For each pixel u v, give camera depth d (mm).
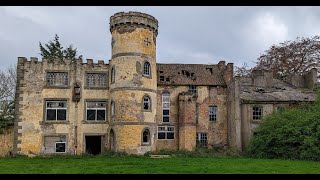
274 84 43875
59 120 36500
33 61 36844
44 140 35938
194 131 37594
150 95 35750
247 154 34750
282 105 38312
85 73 37469
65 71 37156
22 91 36219
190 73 40844
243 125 37656
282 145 31688
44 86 36594
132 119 34406
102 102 37375
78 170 20391
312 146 28547
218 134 39625
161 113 38750
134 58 35156
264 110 38031
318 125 29312
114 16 36188
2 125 35969
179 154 34469
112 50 36750
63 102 36875
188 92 38281
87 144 38969
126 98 34688
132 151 34000
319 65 52750
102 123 36969
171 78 39812
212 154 35344
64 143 36344
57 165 23781
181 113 38000
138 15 35688
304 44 54406
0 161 27953
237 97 37688
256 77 42719
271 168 21672
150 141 35125
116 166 22844
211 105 39875
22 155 34812
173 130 38750
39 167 22391
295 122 31359
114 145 34938
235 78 38125
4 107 46688
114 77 35812
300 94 40125
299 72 53719
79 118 36750
